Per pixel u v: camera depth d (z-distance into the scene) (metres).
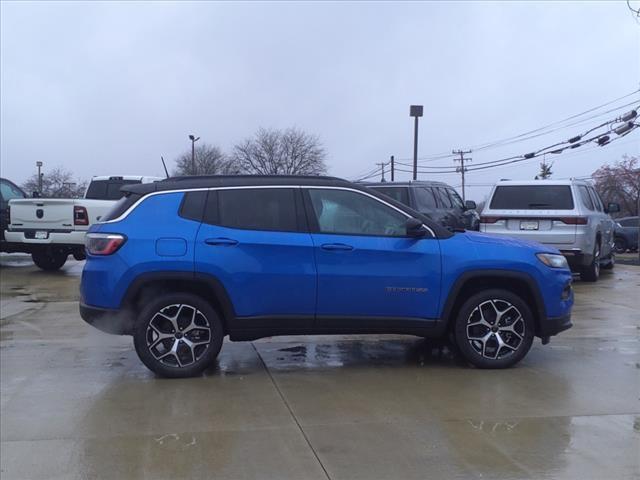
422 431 4.41
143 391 5.31
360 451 4.09
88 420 4.65
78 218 12.63
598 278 13.13
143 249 5.50
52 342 7.12
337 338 7.32
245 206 5.71
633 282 12.49
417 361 6.29
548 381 5.57
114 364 6.19
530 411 4.80
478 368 5.96
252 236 5.60
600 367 6.04
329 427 4.50
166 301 5.55
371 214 5.81
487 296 5.84
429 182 12.38
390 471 3.81
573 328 7.93
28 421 4.63
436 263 5.73
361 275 5.65
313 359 6.38
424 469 3.83
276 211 5.72
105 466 3.90
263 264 5.57
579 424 4.53
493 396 5.16
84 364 6.18
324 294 5.63
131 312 5.59
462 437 4.30
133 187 5.83
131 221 5.61
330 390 5.34
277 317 5.62
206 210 5.68
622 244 25.28
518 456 4.00
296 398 5.13
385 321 5.73
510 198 11.84
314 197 5.79
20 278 12.74
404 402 5.02
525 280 5.81
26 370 5.96
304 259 5.61
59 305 9.56
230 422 4.60
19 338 7.33
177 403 5.01
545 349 6.79
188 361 5.65
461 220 12.89
